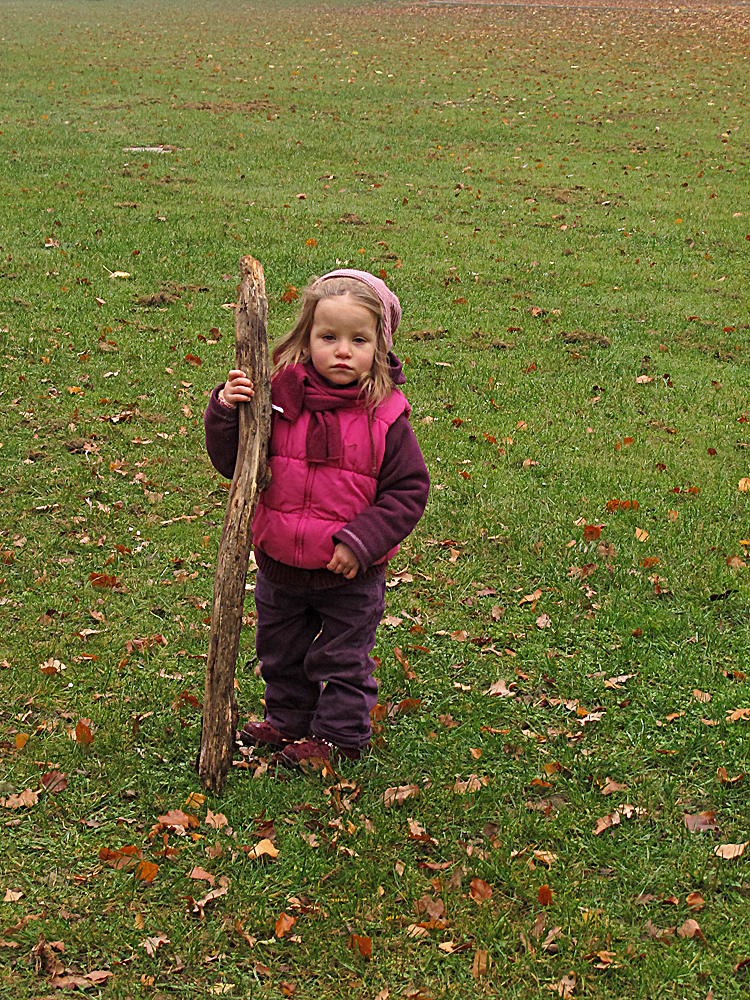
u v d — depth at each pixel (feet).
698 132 56.85
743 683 13.39
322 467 10.40
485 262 34.40
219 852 10.27
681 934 9.57
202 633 14.30
